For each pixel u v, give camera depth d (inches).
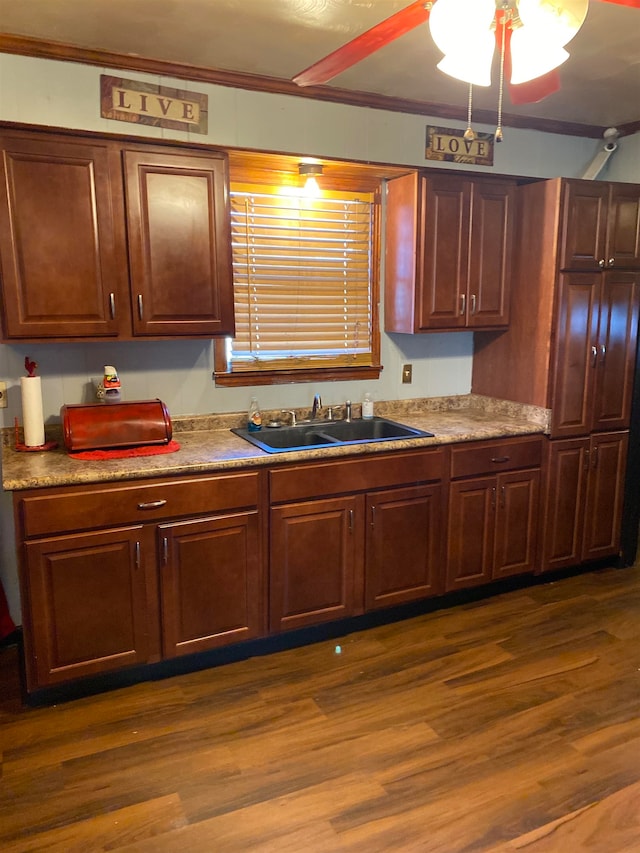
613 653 113.3
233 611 107.7
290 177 123.0
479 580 130.7
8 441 109.5
